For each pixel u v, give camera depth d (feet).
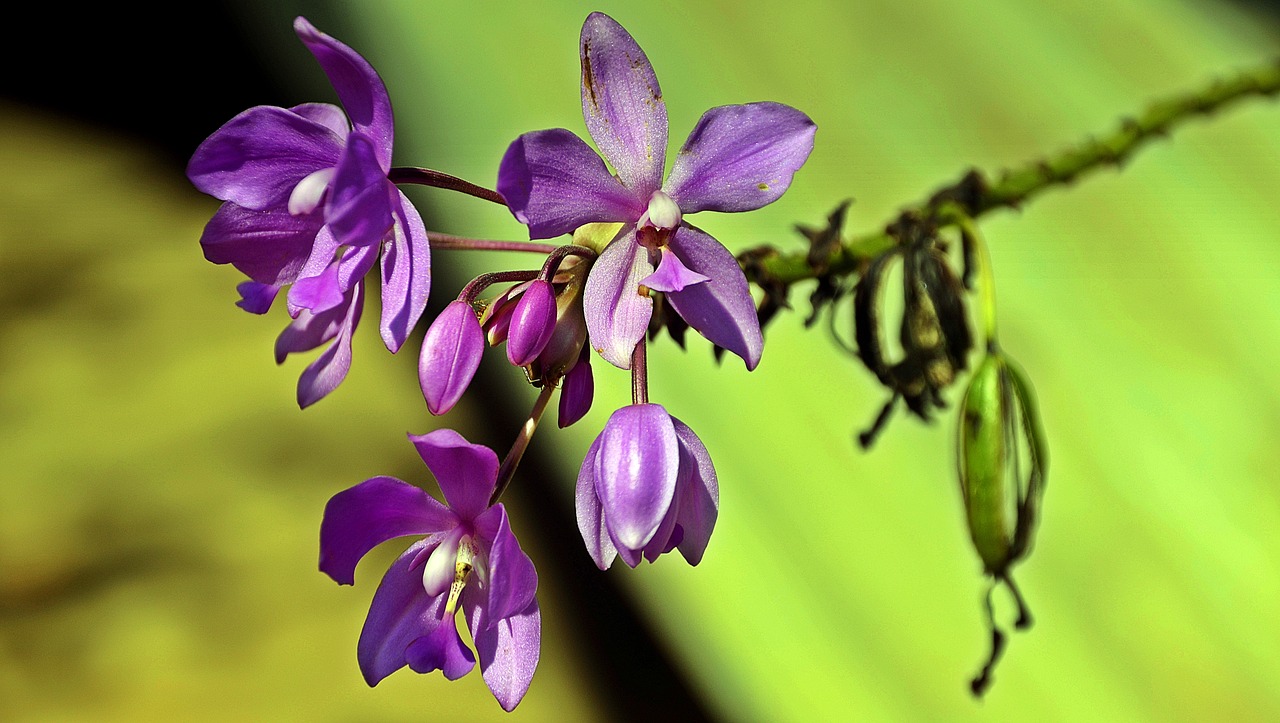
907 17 3.03
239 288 1.81
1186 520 2.18
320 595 2.44
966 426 1.86
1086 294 2.53
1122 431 2.31
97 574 2.43
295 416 2.84
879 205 2.67
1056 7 3.11
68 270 3.22
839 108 2.87
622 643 2.46
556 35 3.02
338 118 1.76
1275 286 2.51
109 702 2.21
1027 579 2.14
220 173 1.76
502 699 1.76
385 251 1.75
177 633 2.34
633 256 1.76
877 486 2.27
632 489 1.73
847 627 2.15
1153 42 3.05
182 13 3.86
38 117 3.77
